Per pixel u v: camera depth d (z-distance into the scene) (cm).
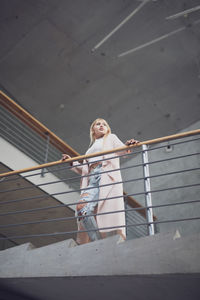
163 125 721
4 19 616
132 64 661
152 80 677
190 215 599
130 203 433
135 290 231
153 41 584
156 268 202
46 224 483
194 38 621
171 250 203
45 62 662
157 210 648
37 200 434
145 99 697
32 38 636
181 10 593
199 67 652
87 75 676
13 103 412
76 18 609
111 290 236
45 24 619
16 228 505
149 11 597
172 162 685
